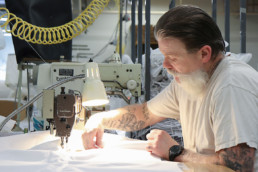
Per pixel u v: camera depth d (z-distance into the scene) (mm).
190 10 1016
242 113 930
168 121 2004
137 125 1565
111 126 1518
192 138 1279
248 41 7180
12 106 3285
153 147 1157
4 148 1091
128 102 1797
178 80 1128
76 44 7039
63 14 2322
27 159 936
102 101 1181
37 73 2043
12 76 3861
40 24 2277
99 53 7098
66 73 1847
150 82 2359
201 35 992
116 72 1936
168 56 1046
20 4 2211
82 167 834
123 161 942
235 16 7027
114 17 7047
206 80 1100
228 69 1044
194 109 1260
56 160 918
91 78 1199
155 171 815
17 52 2328
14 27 1696
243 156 910
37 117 2152
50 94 1210
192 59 1029
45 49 2346
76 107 1279
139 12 2682
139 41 2674
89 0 5551
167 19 1006
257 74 1050
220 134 945
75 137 1405
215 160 971
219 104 972
